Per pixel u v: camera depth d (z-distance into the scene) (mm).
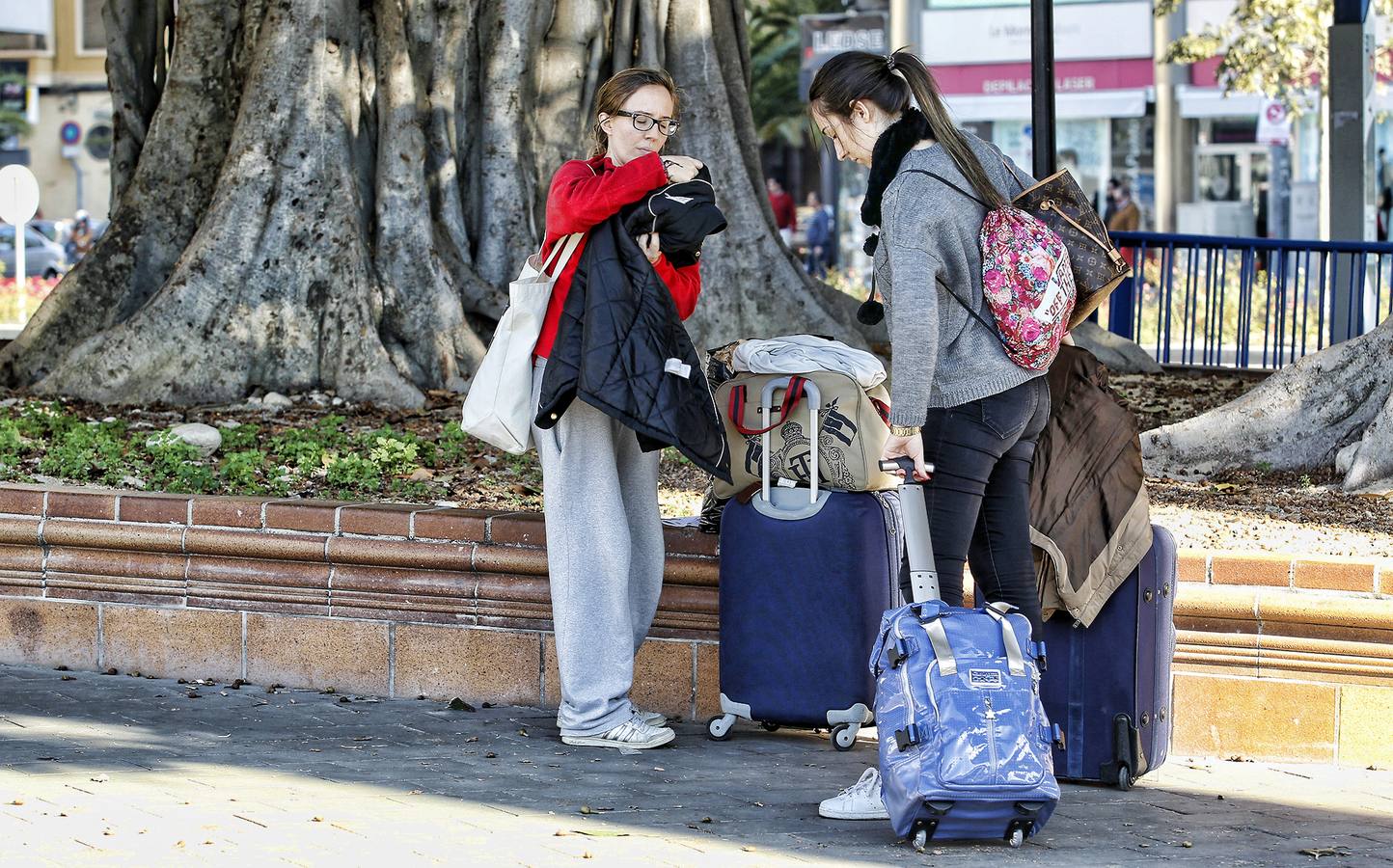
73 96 53688
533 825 5465
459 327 14086
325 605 7711
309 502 7824
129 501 7926
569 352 6359
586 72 15547
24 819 5285
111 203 15633
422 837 5238
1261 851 5426
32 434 11125
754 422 6539
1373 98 21016
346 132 14125
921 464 5352
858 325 16750
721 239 15758
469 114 15125
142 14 15703
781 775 6336
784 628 6598
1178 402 14594
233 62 14859
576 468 6598
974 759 5184
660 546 7031
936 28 41625
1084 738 6316
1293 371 10672
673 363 6254
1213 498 9625
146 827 5227
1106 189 41562
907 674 5297
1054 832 5625
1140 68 40719
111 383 13352
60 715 6977
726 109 15945
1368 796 6305
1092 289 5730
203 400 13375
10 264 41906
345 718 7168
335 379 13633
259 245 13719
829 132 5676
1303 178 38281
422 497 9359
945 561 5562
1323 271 17734
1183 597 6867
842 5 52656
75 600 8016
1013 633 5332
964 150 5402
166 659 7918
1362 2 20219
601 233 6340
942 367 5500
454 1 14852
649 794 5977
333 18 14094
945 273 5426
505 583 7457
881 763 5383
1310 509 9258
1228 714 6898
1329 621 6727
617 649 6711
